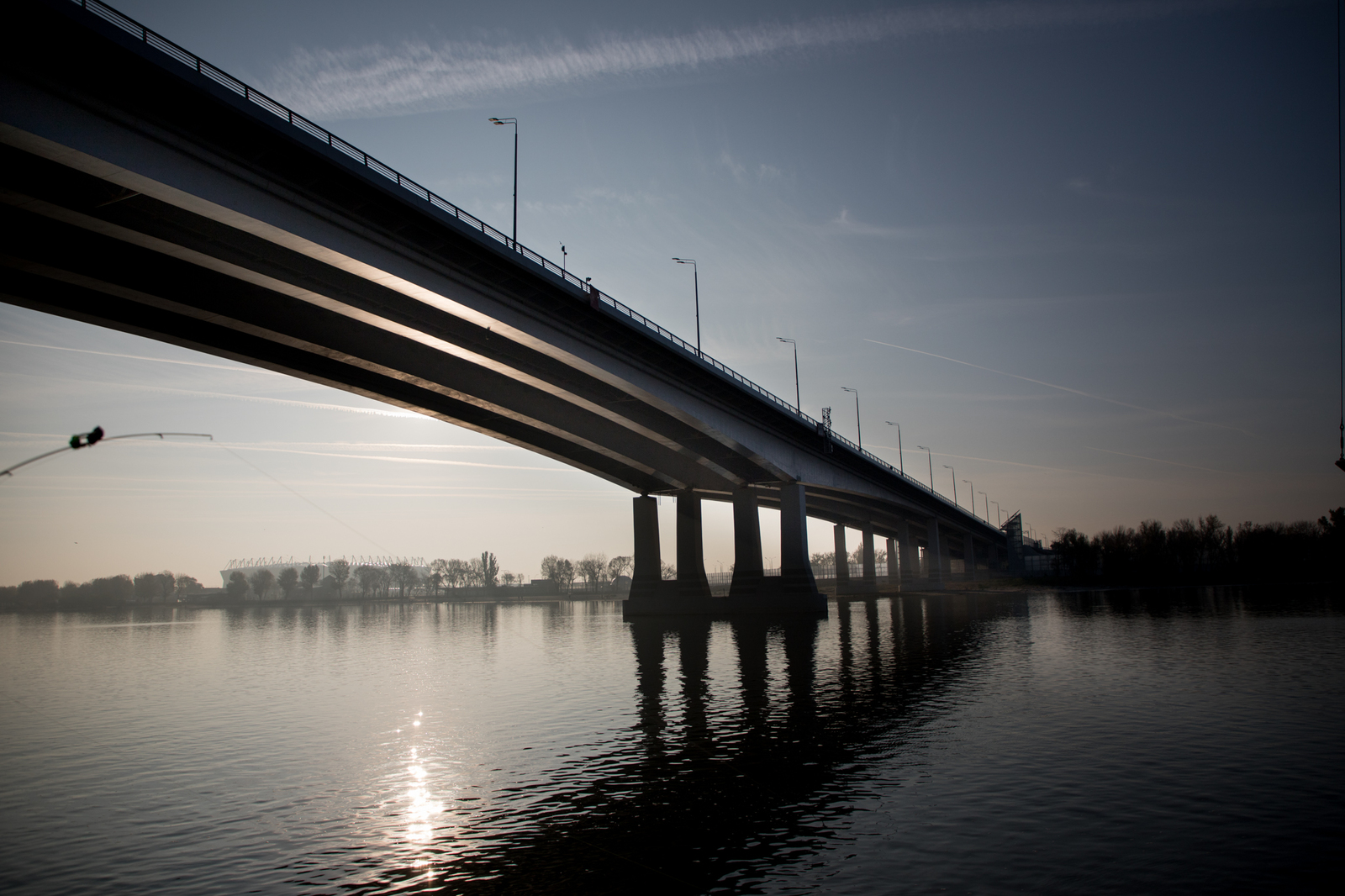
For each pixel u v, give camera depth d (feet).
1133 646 167.22
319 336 167.73
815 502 453.17
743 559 324.39
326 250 137.39
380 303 162.09
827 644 192.54
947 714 100.48
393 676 158.81
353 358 176.86
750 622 279.69
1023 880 49.73
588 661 172.65
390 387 210.18
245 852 59.57
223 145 120.67
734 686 129.80
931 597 459.32
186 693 143.02
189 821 67.31
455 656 196.54
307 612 566.36
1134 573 535.60
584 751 87.61
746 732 94.27
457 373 206.59
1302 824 58.08
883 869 52.26
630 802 68.64
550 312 188.85
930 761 78.23
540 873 53.88
